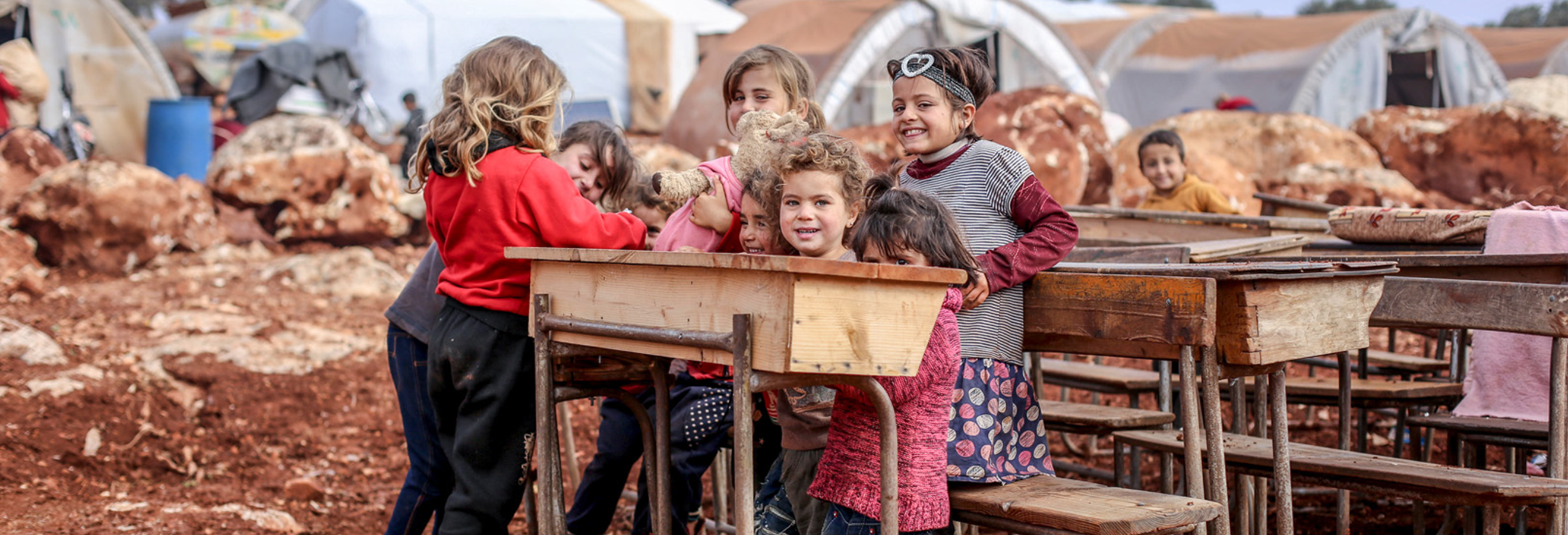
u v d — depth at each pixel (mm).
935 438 2752
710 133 15430
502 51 3176
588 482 3717
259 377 6270
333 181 11031
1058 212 3111
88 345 6559
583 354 2988
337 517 4828
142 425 5574
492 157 3133
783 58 3385
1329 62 20047
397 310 3646
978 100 3260
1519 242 3639
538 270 3070
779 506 3209
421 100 19094
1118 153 12594
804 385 2404
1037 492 2900
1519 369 3680
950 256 2814
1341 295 2977
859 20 15789
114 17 17328
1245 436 3711
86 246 9445
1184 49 22219
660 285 2633
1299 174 11984
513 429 3217
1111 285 2953
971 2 16531
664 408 3025
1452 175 13594
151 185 9852
